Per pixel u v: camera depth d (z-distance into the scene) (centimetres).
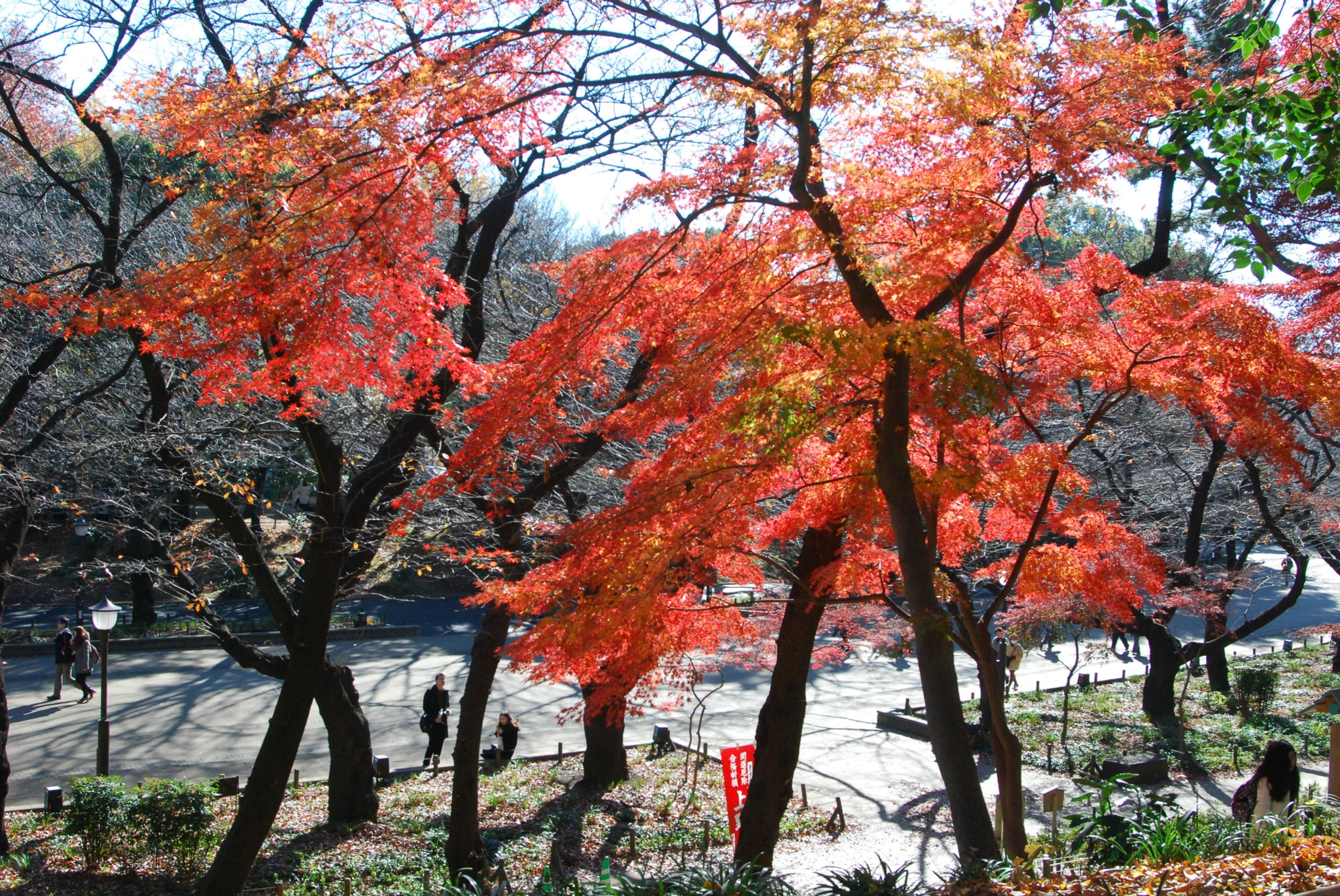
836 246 634
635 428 712
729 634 1038
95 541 3155
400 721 2044
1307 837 636
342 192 658
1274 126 771
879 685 2614
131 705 2066
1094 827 726
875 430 684
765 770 976
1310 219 1028
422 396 947
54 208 1469
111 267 1066
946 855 1238
